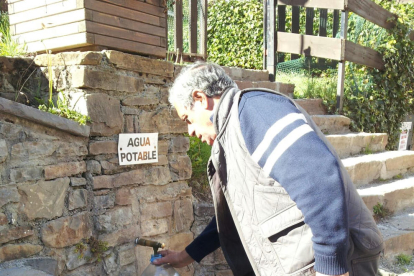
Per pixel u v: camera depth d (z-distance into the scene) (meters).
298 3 5.39
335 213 1.34
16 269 1.88
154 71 2.53
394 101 6.03
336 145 4.60
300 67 6.50
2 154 1.87
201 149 3.19
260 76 5.38
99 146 2.24
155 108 2.57
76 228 2.16
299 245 1.57
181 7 4.93
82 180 2.20
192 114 1.77
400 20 5.83
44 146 2.02
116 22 2.39
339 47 5.12
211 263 2.91
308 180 1.35
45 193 2.03
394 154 4.95
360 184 4.30
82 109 2.18
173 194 2.69
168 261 2.27
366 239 1.66
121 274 2.38
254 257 1.73
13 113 1.88
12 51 2.48
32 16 2.51
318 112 5.34
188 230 2.81
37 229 2.01
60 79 2.25
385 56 5.79
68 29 2.32
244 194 1.67
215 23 7.15
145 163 2.49
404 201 4.28
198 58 5.17
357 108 5.55
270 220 1.60
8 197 1.89
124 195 2.39
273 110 1.48
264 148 1.44
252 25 6.63
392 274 3.14
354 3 5.12
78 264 2.18
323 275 1.40
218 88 1.69
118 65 2.29
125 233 2.39
